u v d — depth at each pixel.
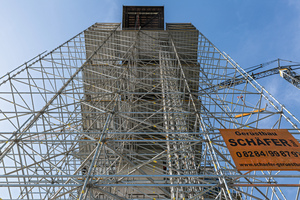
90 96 24.86
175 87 22.02
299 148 12.27
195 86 26.69
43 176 10.51
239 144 12.48
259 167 11.30
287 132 13.30
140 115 26.52
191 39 28.95
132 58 24.69
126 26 36.28
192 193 13.79
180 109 17.94
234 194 20.20
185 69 25.66
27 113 15.54
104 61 26.41
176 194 13.27
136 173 24.80
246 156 11.81
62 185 10.52
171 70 23.55
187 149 16.52
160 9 37.88
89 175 10.84
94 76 25.95
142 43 28.17
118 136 21.27
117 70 25.12
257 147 12.29
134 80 23.23
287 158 11.72
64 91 18.02
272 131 13.33
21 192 17.14
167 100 20.70
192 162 16.08
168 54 27.28
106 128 13.85
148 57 28.89
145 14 37.47
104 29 30.47
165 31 28.64
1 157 11.89
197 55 27.36
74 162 22.27
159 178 23.88
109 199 18.17
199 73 26.77
